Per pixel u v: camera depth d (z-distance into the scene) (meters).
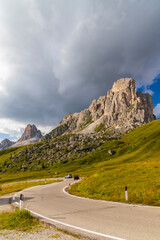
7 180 97.38
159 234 6.21
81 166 118.69
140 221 7.90
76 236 6.50
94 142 191.12
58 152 178.62
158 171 21.39
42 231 7.31
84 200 15.60
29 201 17.61
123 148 134.50
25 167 154.12
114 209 10.87
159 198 12.48
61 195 20.78
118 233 6.55
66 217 9.62
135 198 13.40
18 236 6.79
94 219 8.80
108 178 22.78
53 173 107.44
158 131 139.00
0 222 9.29
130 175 21.88
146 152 96.88
